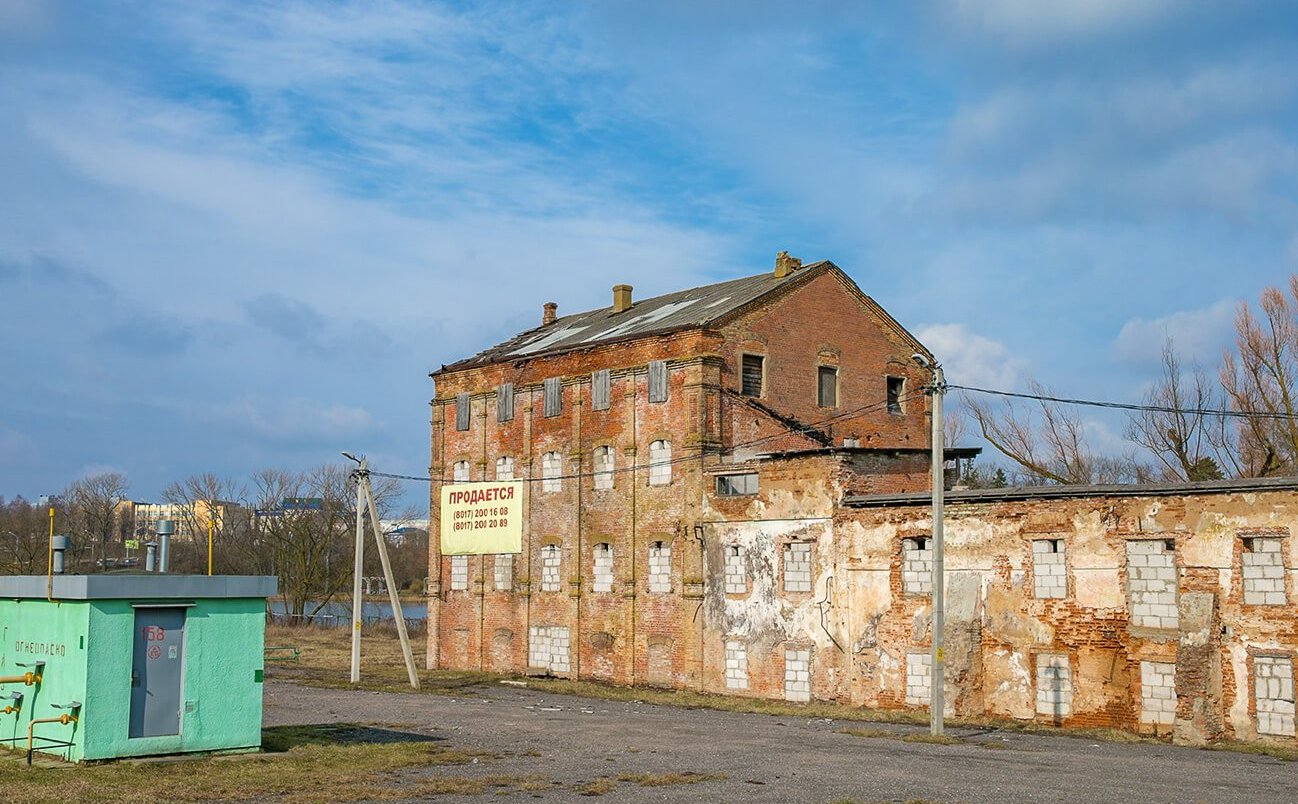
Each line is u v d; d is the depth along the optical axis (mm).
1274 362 47594
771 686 39125
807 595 38375
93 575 20625
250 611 22641
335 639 67875
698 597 41594
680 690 41875
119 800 17203
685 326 42719
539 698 39438
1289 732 28156
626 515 44594
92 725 20328
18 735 21609
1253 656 28875
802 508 38688
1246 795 19562
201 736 21812
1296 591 28406
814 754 24484
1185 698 28953
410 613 95938
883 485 38875
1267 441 47281
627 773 21234
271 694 37469
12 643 22078
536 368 49250
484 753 23875
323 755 22672
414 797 18375
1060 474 53906
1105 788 20000
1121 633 31188
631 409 44688
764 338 44094
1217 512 29812
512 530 49188
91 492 106562
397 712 32688
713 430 42281
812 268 45938
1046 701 32344
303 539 80750
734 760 23344
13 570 81000
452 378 53281
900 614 35719
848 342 46812
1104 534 31719
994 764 23141
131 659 20953
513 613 49188
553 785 19797
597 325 52688
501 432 50750
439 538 52906
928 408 49125
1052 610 32500
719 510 41281
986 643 33625
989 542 33875
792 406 44688
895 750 25547
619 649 44438
